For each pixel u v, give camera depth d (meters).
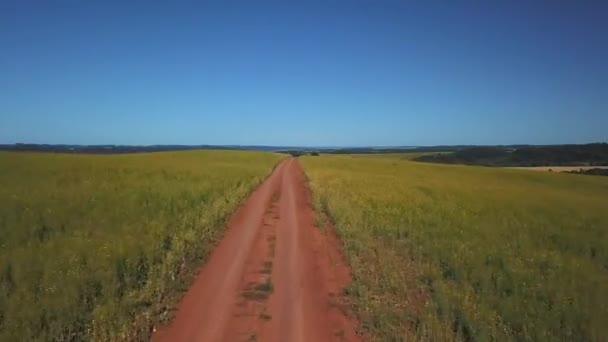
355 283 11.27
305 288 11.13
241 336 8.43
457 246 14.91
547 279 12.16
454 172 67.00
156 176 31.53
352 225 17.94
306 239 16.55
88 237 13.25
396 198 27.31
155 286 10.23
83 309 8.60
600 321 9.16
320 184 35.50
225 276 11.80
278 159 92.69
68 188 22.05
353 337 8.58
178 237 14.36
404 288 10.95
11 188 20.81
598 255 15.98
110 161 45.25
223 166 50.56
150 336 8.27
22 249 11.37
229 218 20.12
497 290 11.11
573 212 27.31
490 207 26.52
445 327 8.70
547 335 8.59
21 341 7.34
